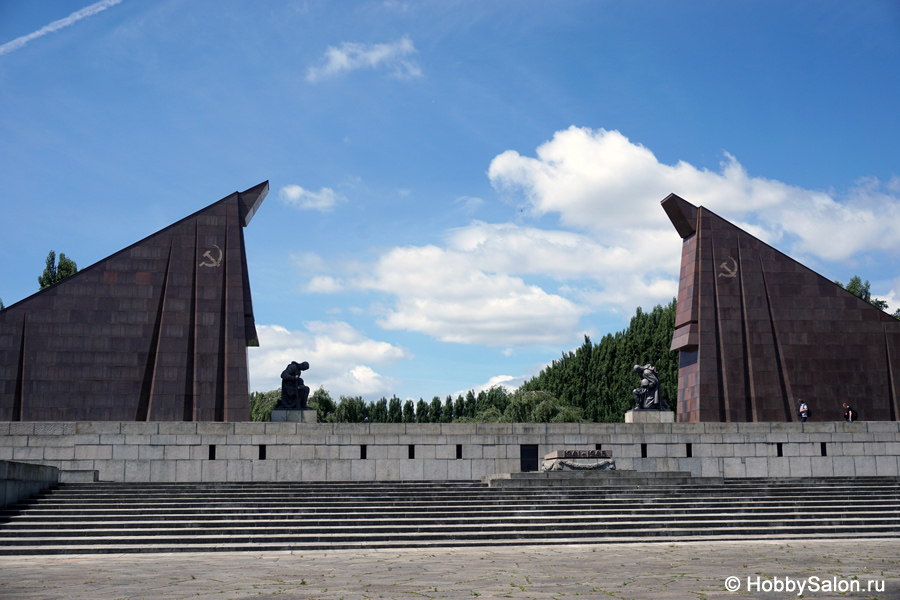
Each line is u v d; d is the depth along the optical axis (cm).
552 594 1470
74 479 3131
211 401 3959
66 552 2228
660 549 2267
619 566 1881
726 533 2581
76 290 3962
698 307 4362
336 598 1431
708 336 4331
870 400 4322
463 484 3250
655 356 7244
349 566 1909
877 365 4362
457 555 2148
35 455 3328
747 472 3781
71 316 3931
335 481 3384
